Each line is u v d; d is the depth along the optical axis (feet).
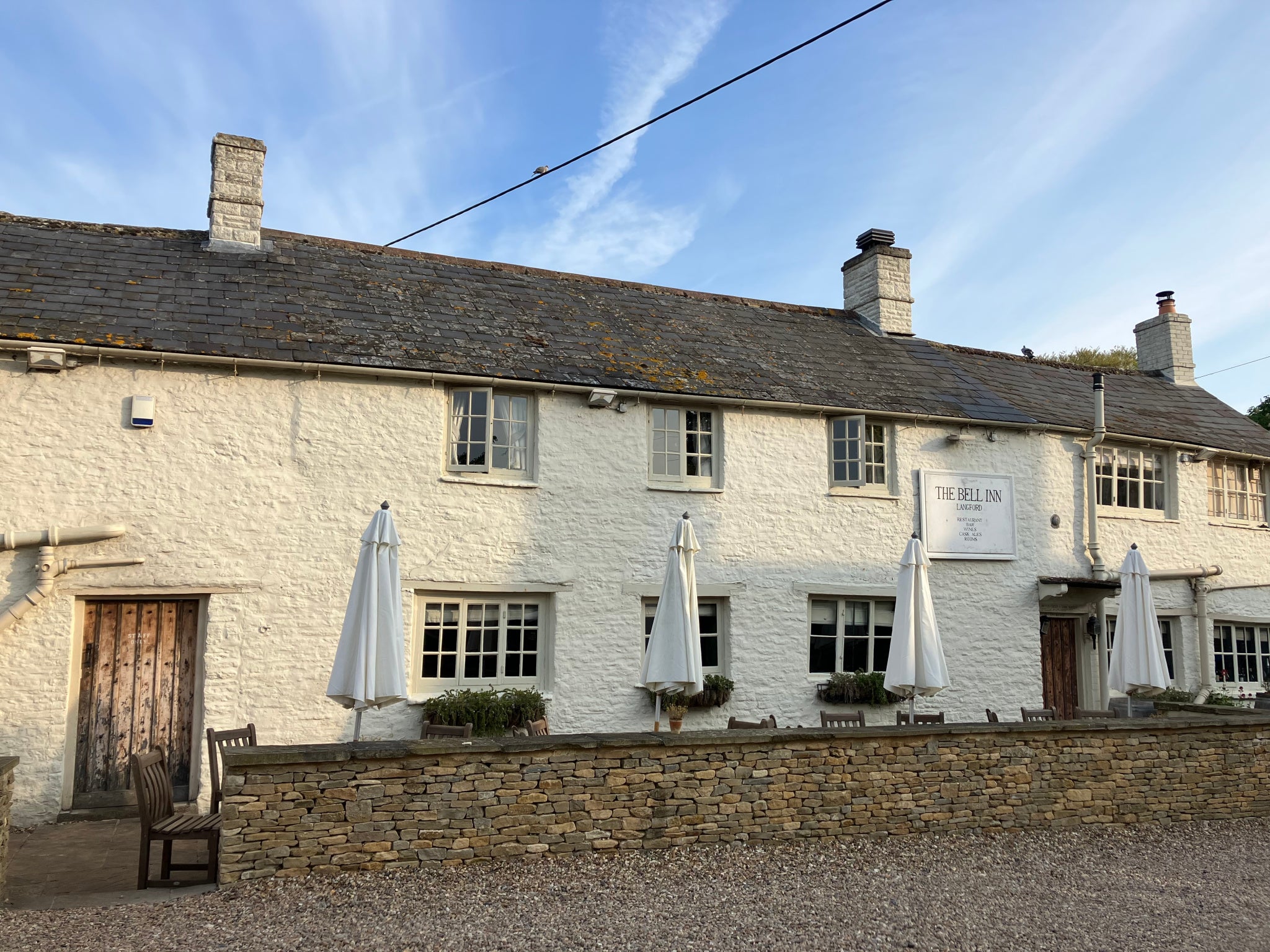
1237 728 34.88
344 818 23.24
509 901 21.80
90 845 28.94
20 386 33.30
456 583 38.14
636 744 26.09
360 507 37.06
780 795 27.55
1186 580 54.03
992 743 30.60
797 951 19.75
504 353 40.98
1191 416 60.08
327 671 35.73
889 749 29.17
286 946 18.92
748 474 43.57
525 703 37.65
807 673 43.57
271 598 35.35
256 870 22.45
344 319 40.01
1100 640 50.44
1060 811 31.32
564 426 40.70
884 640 45.91
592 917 21.08
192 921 20.16
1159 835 31.37
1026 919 22.41
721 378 44.24
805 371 47.73
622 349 44.39
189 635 34.94
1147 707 46.16
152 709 34.22
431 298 44.32
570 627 39.65
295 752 22.84
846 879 24.67
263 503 35.70
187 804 33.65
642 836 25.93
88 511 33.50
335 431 37.09
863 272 59.00
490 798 24.54
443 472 38.68
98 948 18.67
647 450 42.09
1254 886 25.93
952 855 27.37
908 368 51.85
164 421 34.81
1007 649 47.21
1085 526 50.60
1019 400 52.42
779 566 43.52
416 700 36.83
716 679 41.34
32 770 31.81
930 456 47.26
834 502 45.01
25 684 32.01
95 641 33.86
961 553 46.83
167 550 34.22
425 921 20.43
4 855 22.25
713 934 20.43
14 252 38.40
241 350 35.76
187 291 38.86
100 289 37.29
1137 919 22.76
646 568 41.24
